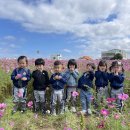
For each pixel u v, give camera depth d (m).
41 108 2.76
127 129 1.84
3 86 2.85
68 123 2.04
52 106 2.66
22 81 2.67
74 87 2.79
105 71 2.88
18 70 2.72
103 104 2.32
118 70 2.82
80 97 2.72
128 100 2.54
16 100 2.64
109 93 2.89
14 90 2.67
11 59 4.41
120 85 2.81
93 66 2.78
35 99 2.76
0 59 4.31
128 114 2.14
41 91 2.73
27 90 2.93
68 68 2.81
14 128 2.13
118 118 1.88
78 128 1.93
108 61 5.39
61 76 2.69
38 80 2.72
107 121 1.87
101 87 2.83
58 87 2.68
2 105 1.91
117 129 1.83
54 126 2.31
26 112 2.51
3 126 1.85
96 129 1.96
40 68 2.75
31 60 4.31
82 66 4.09
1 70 3.29
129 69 4.20
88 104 2.64
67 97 2.81
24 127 2.17
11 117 2.18
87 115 2.55
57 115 2.53
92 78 2.77
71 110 2.54
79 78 2.77
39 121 2.41
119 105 2.31
